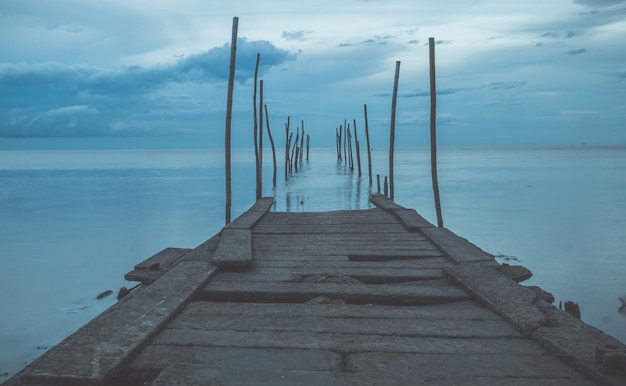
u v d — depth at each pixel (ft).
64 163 231.30
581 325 10.16
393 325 10.85
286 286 14.43
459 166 183.42
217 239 22.71
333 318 11.35
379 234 24.45
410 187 88.02
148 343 9.70
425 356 9.05
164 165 203.31
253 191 80.84
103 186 94.17
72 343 9.20
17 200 69.77
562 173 135.03
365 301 13.87
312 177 105.40
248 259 16.24
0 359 15.94
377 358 8.95
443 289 14.06
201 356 9.09
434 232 23.04
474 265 15.88
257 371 8.14
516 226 47.65
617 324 20.59
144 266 19.42
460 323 10.98
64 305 22.39
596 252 35.63
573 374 8.22
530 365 8.61
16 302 22.82
